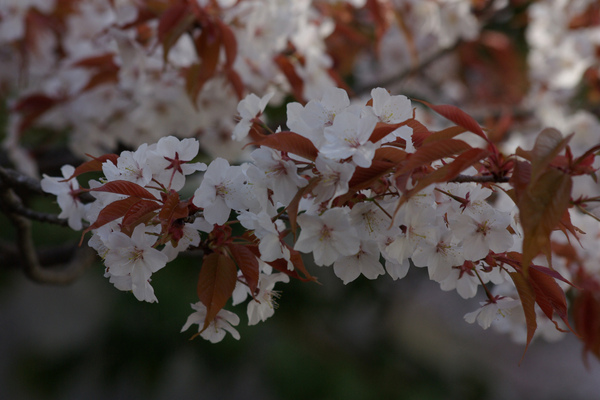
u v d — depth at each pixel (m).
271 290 0.83
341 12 1.37
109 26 1.11
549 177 0.73
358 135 0.75
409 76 1.72
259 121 0.81
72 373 1.76
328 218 0.75
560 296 0.79
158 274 1.70
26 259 1.02
